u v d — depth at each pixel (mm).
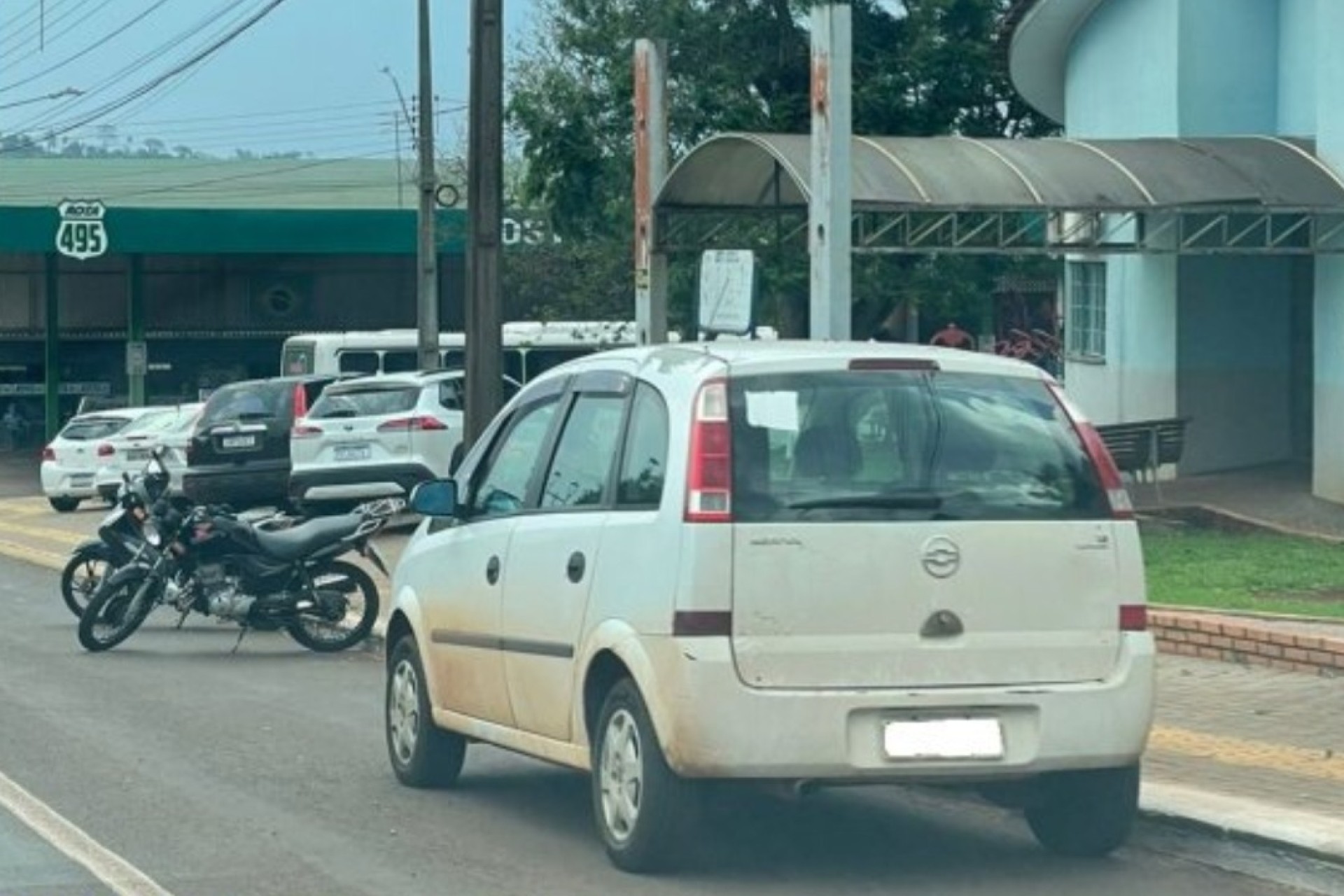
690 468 9133
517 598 10438
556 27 37406
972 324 40250
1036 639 9219
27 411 58062
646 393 9812
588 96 34781
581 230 35812
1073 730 9219
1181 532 23234
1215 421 27172
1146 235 25750
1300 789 10945
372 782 12242
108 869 9875
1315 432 24672
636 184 21828
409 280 58906
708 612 8953
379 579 23609
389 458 29016
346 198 67062
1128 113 28297
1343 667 14297
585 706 9766
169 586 18828
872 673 9047
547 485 10500
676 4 34188
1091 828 9836
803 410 9281
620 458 9812
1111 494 9469
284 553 18594
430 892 9406
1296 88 26297
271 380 31125
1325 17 24156
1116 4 28578
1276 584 18406
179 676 17234
